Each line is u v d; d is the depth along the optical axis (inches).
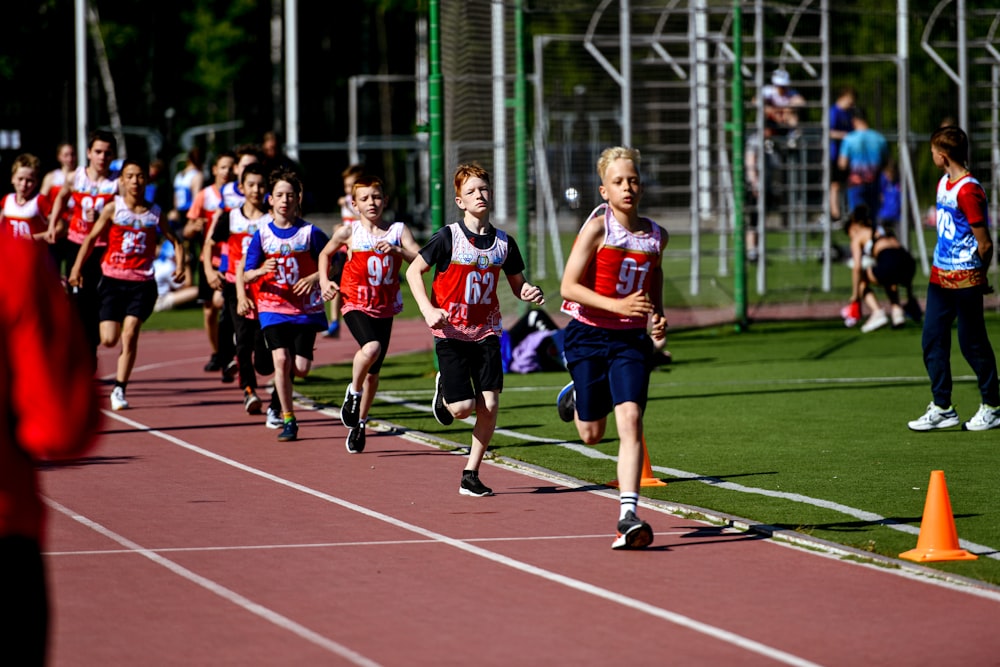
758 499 655.8
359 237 775.7
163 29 3848.4
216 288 971.3
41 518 277.6
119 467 751.7
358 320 779.4
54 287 269.7
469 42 1486.2
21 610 269.4
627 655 410.6
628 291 557.6
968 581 498.6
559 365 1227.9
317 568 520.4
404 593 483.5
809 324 1644.9
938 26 1996.8
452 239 660.1
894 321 1573.6
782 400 1024.2
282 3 4338.1
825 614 457.4
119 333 984.9
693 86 1743.4
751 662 403.9
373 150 3878.0
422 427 903.7
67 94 2384.4
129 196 969.5
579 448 814.5
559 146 1902.1
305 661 403.2
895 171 2010.3
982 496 660.7
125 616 451.2
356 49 4510.3
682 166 1790.1
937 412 861.2
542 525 601.9
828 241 1779.0
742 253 1576.0
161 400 1043.9
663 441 839.1
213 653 410.6
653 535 568.1
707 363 1279.5
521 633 433.7
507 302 1488.7
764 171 1758.1
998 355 1288.1
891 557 535.5
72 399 264.5
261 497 665.6
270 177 845.2
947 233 848.3
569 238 2317.9
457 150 1483.8
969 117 1904.5
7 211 1121.4
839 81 1989.4
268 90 4207.7
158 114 3622.0
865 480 703.1
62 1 3189.0
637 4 1852.9
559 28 1862.7
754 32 1862.7
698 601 473.7
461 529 592.4
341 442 845.8
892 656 410.3
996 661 405.7
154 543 561.9
